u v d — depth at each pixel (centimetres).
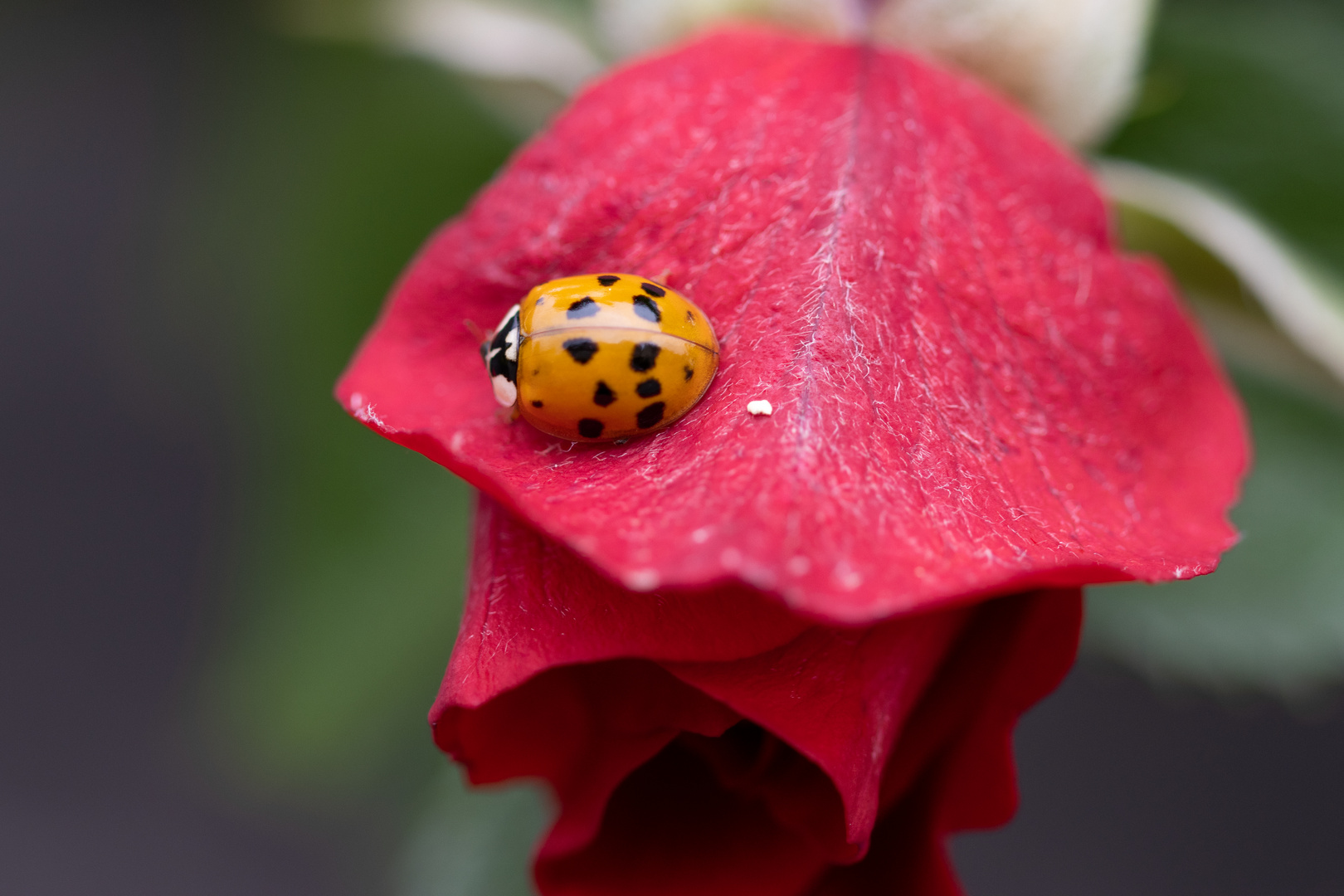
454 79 15
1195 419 12
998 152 11
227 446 19
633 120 11
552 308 11
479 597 11
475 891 14
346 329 17
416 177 16
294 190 17
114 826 31
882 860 11
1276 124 13
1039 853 27
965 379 11
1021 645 11
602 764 11
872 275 11
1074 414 11
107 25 18
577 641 10
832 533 10
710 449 11
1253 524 14
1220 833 27
